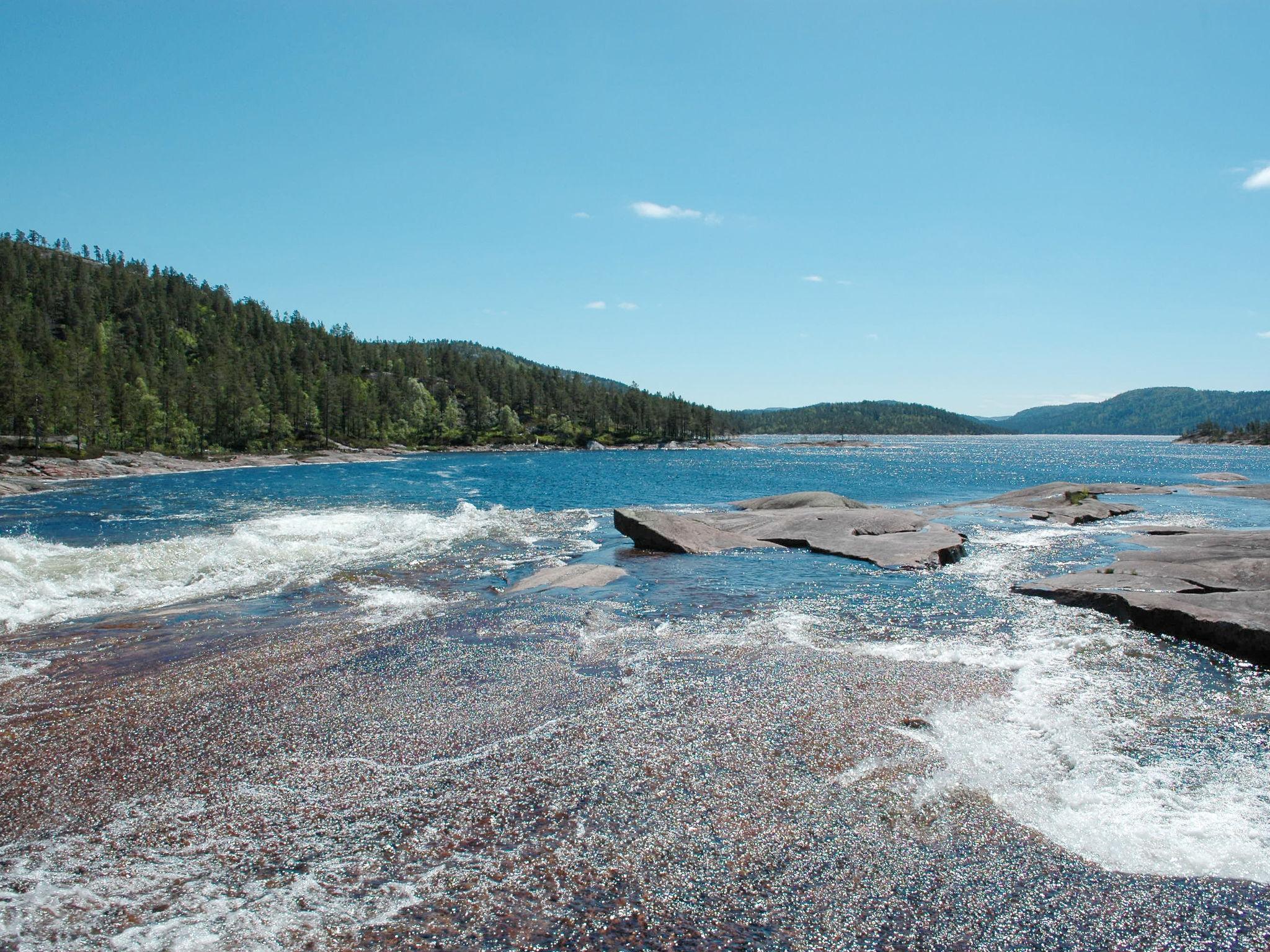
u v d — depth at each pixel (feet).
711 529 78.69
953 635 41.83
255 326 520.83
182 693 32.42
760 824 21.43
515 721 28.86
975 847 20.43
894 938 17.03
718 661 36.65
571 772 24.54
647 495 158.92
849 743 26.73
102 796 23.35
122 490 166.61
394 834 21.03
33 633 42.68
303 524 90.79
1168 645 39.91
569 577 57.98
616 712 29.71
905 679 33.83
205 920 17.29
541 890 18.53
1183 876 19.29
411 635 41.55
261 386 399.65
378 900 18.10
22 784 24.13
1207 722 29.19
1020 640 40.83
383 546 75.20
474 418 517.55
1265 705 31.12
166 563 62.85
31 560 63.36
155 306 482.69
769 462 343.87
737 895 18.39
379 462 331.57
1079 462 352.28
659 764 25.13
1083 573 55.06
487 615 46.24
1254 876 19.30
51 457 227.61
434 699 31.37
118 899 18.13
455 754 26.04
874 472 260.42
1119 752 26.37
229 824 21.59
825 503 101.19
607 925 17.31
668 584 57.16
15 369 244.01
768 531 82.38
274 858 19.89
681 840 20.67
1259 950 16.72
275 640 40.81
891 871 19.36
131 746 26.99
